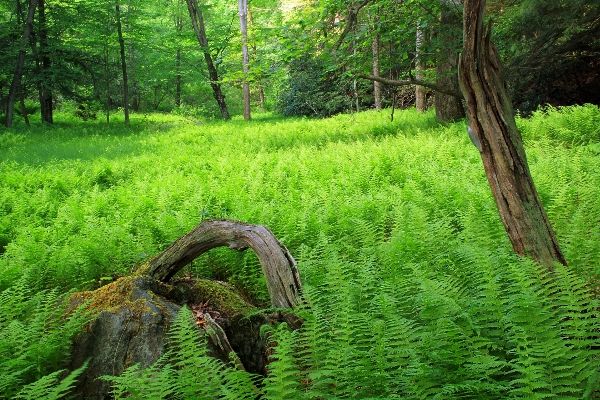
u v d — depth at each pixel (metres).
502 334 3.79
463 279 5.08
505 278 4.65
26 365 4.06
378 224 7.65
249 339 4.68
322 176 11.70
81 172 14.69
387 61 16.22
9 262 6.74
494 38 17.69
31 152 19.27
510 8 18.19
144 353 4.23
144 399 3.42
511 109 4.87
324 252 6.24
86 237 7.71
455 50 15.63
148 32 34.62
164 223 7.80
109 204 10.64
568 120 14.08
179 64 42.50
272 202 9.08
